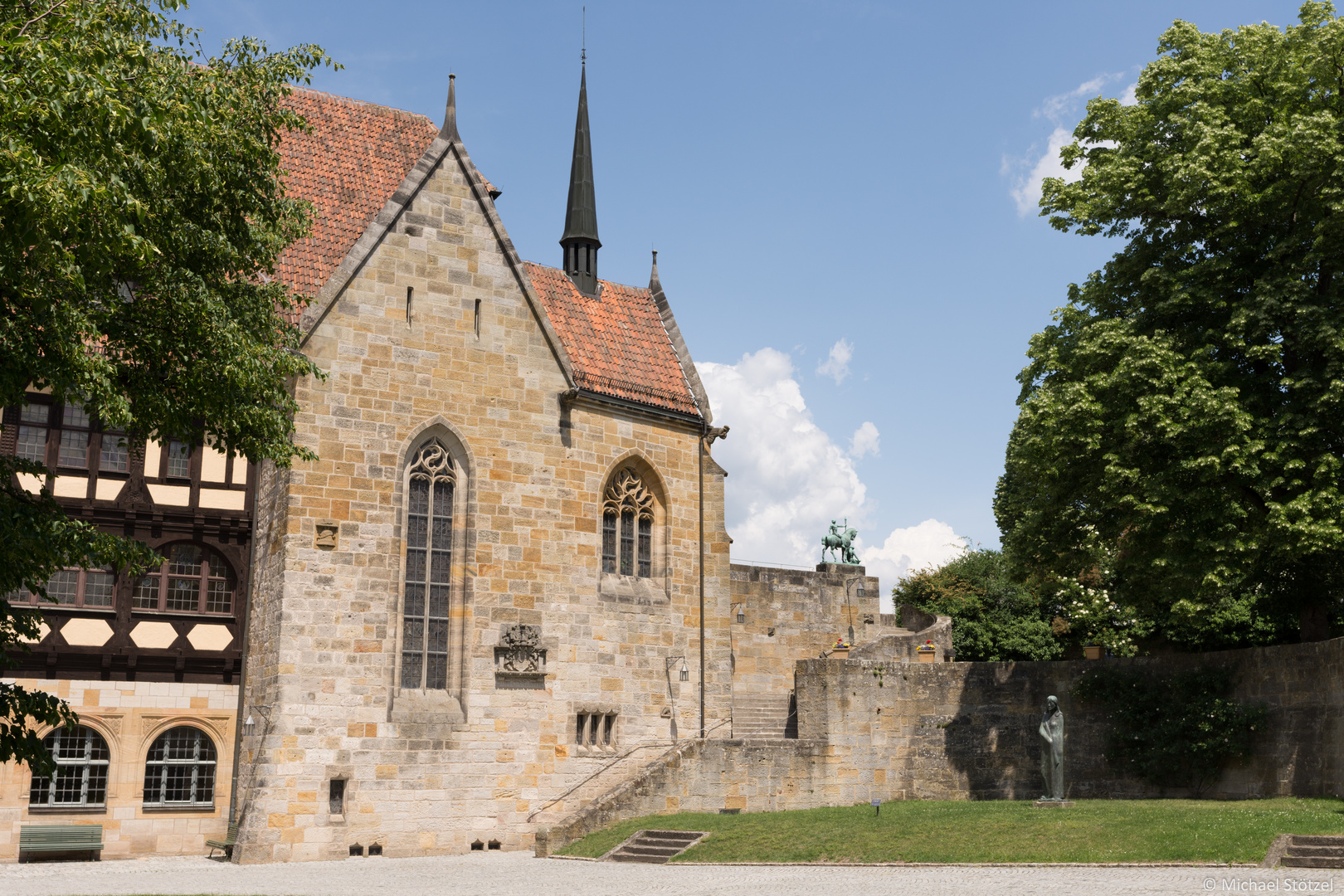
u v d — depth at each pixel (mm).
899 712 42062
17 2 17859
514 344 38844
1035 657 52656
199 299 21344
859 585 52594
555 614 38188
